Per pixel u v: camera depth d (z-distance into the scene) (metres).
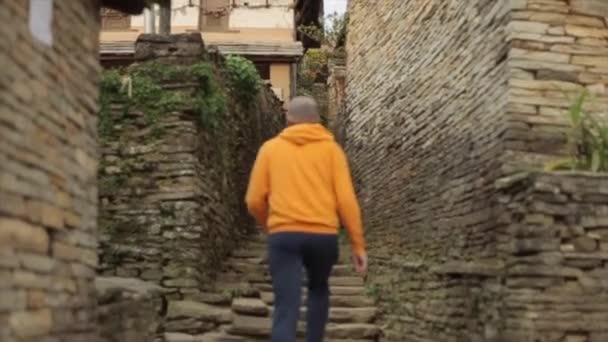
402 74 10.73
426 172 9.28
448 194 8.32
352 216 4.71
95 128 4.49
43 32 3.61
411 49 10.27
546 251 5.84
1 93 3.13
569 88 6.45
